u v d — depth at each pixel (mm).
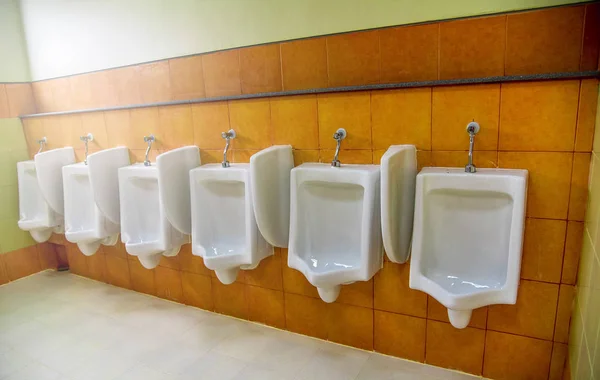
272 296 2160
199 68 2158
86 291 2785
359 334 1952
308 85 1879
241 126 2035
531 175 1481
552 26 1395
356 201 1706
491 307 1640
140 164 2369
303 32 1843
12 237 2998
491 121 1505
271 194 1820
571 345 1467
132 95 2439
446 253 1556
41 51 2834
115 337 2186
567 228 1461
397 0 1619
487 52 1505
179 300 2537
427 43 1596
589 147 1379
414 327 1811
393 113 1661
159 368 1903
